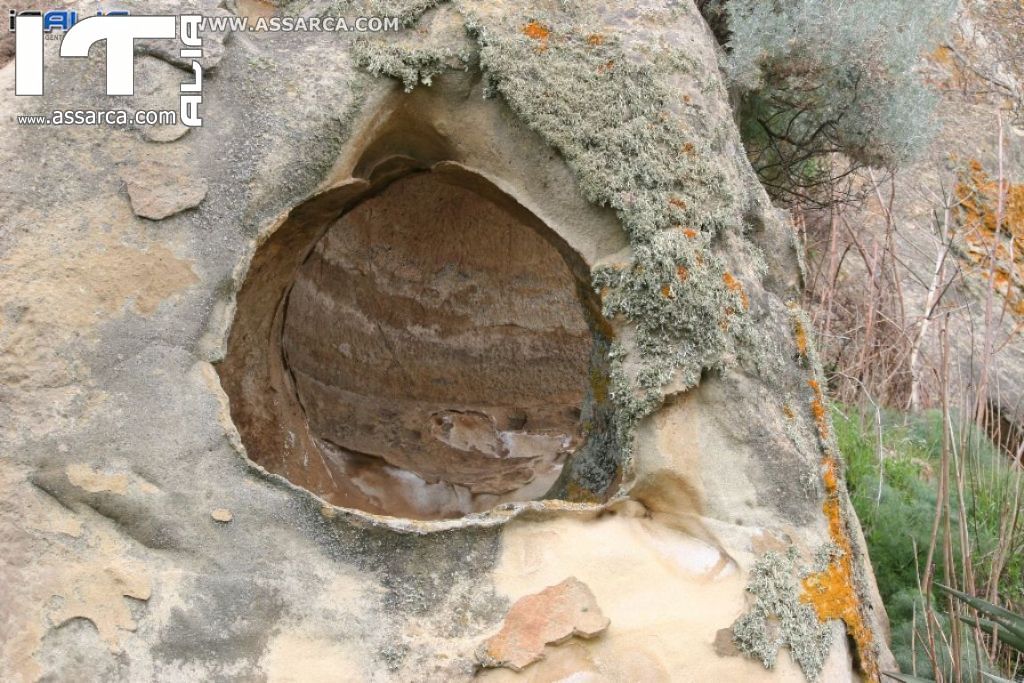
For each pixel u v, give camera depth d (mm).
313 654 1737
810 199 3941
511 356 3488
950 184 5043
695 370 1940
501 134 2076
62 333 1759
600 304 2061
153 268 1810
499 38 2008
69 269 1778
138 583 1714
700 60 2145
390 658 1753
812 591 1918
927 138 3344
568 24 2068
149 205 1817
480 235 3287
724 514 1956
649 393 1933
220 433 1788
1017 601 2852
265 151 1893
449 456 3176
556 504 1957
